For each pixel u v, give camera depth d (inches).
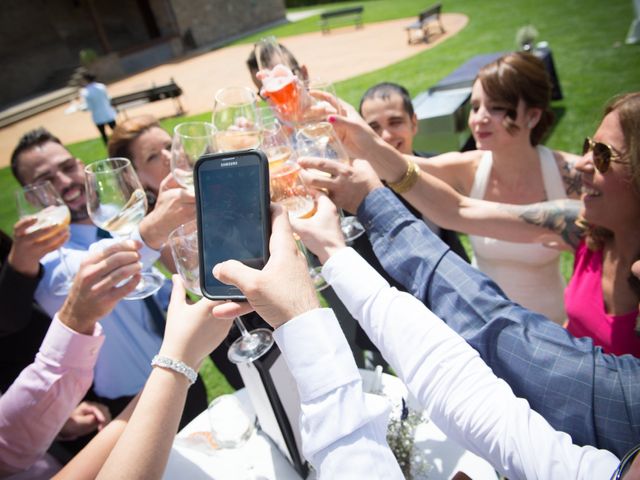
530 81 83.1
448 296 43.1
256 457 56.6
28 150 92.9
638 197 53.2
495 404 35.4
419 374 38.5
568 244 70.6
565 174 90.2
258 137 60.9
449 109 198.7
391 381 63.4
